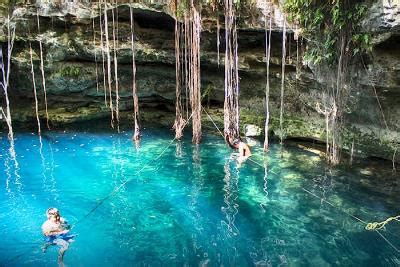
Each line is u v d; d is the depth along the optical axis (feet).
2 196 30.37
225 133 38.47
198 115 39.70
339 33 30.96
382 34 28.53
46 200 29.86
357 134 35.50
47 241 24.57
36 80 45.11
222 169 34.99
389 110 32.86
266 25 35.09
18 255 23.20
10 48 41.47
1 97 46.32
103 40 42.06
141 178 33.60
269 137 41.42
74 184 32.55
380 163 34.83
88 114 47.93
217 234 25.39
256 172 34.19
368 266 21.94
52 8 39.47
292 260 22.62
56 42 41.98
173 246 24.16
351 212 27.45
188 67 40.24
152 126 46.96
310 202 28.99
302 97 38.81
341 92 32.63
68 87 45.91
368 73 31.45
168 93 46.96
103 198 30.22
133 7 38.37
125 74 46.37
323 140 37.91
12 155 38.42
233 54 37.65
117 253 23.49
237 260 22.75
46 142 41.91
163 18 41.39
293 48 37.52
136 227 26.30
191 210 28.35
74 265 22.33
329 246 23.79
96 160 37.35
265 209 28.19
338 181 32.07
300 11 32.71
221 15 37.40
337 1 29.37
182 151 39.29
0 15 39.78
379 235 24.76
